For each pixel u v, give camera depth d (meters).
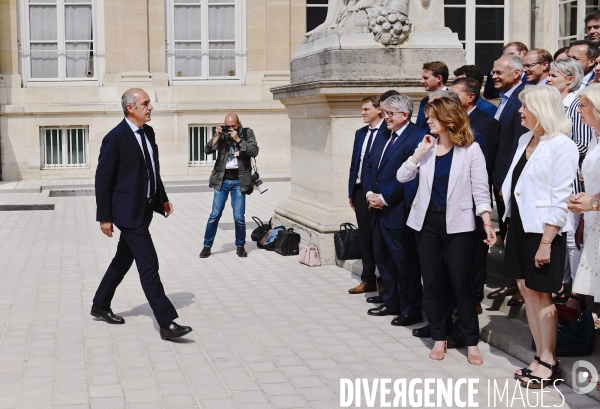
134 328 6.78
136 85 20.22
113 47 20.31
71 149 20.19
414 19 9.48
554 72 6.11
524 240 5.17
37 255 10.16
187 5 20.66
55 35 20.33
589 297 6.30
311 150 10.02
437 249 5.88
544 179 5.06
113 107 20.02
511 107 6.57
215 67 20.91
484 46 19.47
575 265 5.69
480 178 5.73
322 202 9.73
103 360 5.93
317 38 10.11
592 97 4.84
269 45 20.69
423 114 7.18
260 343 6.34
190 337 6.51
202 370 5.70
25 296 7.93
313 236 9.48
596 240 4.84
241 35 20.88
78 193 17.34
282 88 10.20
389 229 6.66
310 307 7.45
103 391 5.28
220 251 10.41
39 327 6.80
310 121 10.02
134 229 6.42
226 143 9.92
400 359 5.93
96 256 10.10
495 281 7.43
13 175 19.89
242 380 5.49
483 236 6.41
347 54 9.27
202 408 4.98
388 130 6.92
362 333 6.59
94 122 20.06
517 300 6.63
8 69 20.06
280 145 20.78
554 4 18.77
